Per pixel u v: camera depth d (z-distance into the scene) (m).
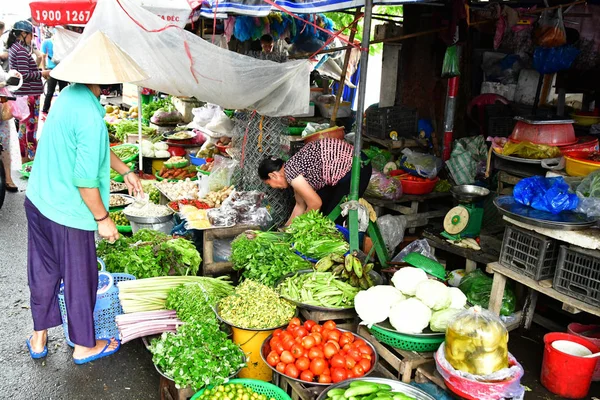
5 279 4.56
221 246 4.34
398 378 2.79
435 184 4.95
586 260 2.89
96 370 3.34
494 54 6.15
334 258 3.31
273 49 5.94
